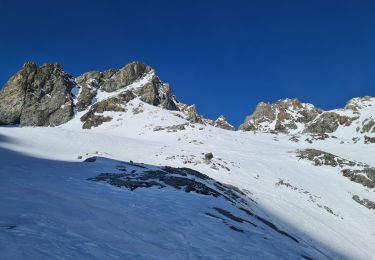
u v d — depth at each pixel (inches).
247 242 804.0
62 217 667.4
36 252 493.4
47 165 1363.2
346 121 4926.2
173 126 3639.3
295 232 1217.4
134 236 666.8
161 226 768.3
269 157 2449.6
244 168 2094.0
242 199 1343.5
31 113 4928.6
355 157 2849.4
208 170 1939.0
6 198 726.5
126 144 2773.1
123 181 1104.2
